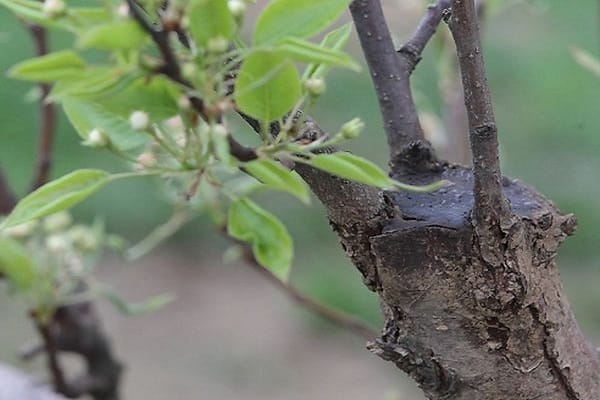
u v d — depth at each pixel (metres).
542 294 1.78
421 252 1.76
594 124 5.80
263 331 5.04
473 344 1.78
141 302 5.19
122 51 1.58
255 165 1.65
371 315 4.91
